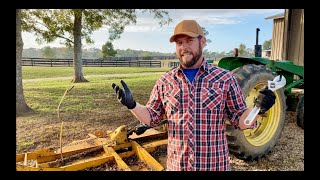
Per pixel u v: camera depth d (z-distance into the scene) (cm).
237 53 407
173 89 181
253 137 361
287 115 562
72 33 1306
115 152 301
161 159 333
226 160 181
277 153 384
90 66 2427
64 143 436
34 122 566
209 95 175
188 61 175
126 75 1578
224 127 183
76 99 828
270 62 431
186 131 177
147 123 189
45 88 1058
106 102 780
